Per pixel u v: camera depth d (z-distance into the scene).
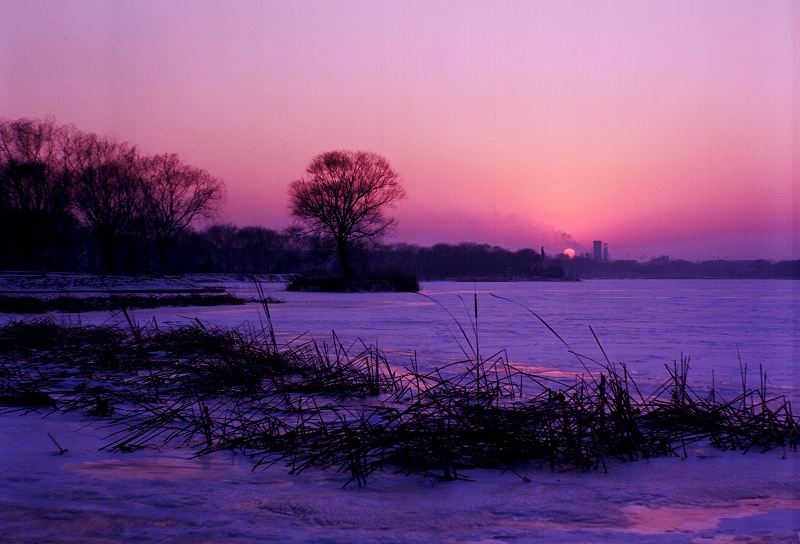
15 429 6.03
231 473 4.68
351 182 56.72
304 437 5.49
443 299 43.44
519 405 6.86
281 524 3.58
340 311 29.00
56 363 10.20
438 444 4.96
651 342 15.23
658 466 4.94
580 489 4.30
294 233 58.16
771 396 8.12
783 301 38.69
